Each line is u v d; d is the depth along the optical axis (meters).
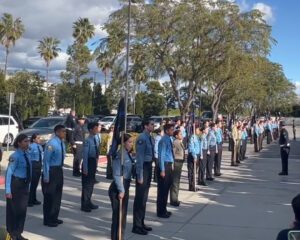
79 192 13.36
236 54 28.34
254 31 29.70
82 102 67.44
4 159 19.91
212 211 11.12
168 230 9.27
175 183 11.63
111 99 69.75
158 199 10.33
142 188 9.02
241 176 18.00
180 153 11.64
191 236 8.84
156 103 70.81
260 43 29.75
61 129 9.48
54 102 68.38
